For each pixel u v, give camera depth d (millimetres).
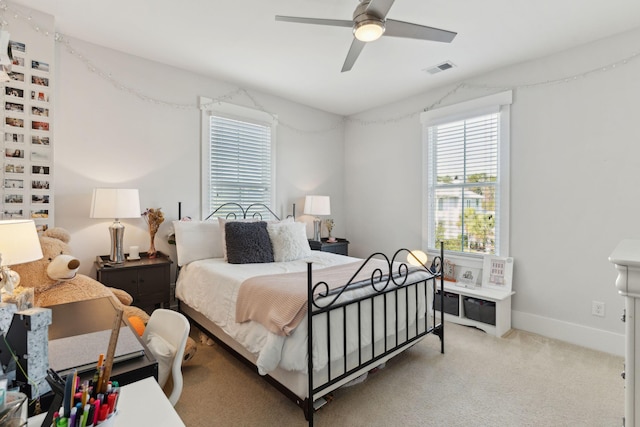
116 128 2893
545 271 2930
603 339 2619
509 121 3115
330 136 4668
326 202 4141
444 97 3633
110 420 674
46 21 2334
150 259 2898
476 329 3064
